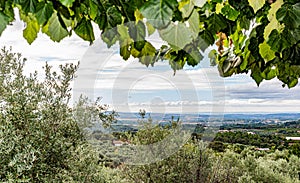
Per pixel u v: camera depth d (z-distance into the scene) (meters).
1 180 2.56
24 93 2.82
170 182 4.21
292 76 1.43
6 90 2.81
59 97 2.94
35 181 2.79
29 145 2.63
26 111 2.77
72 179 3.00
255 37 1.21
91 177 3.09
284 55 1.13
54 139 2.85
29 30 1.02
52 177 2.90
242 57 1.50
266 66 1.40
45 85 2.96
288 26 0.84
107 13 0.79
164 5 0.59
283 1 0.88
